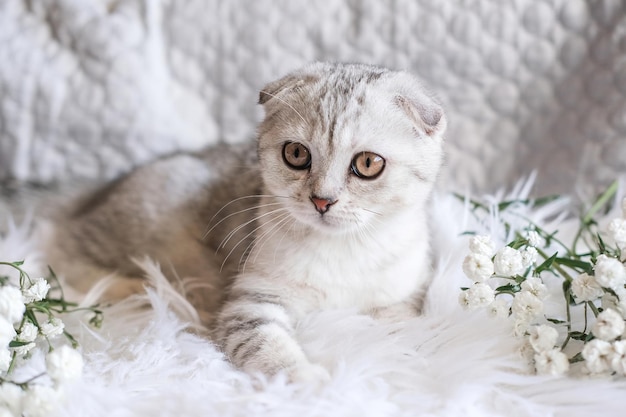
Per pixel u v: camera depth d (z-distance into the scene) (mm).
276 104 454
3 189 578
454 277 467
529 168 598
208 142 626
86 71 605
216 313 473
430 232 498
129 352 424
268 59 613
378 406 382
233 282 480
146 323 448
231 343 434
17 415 377
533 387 396
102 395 390
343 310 454
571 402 389
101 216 544
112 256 537
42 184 590
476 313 438
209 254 519
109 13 607
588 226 498
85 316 460
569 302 425
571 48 578
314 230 454
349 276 458
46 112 606
